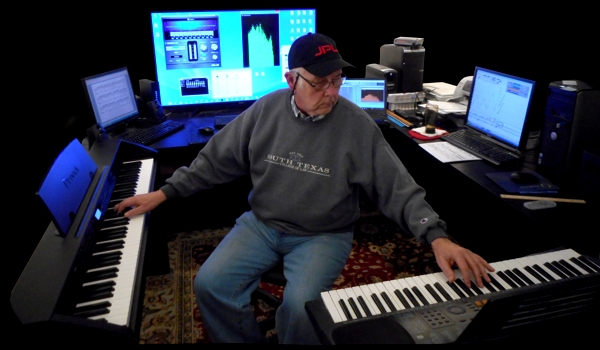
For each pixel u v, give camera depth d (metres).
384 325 1.03
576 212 1.57
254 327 1.62
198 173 1.79
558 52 3.03
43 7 2.40
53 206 1.27
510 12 3.13
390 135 2.65
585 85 1.76
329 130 1.60
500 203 1.69
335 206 1.61
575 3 2.91
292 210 1.62
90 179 1.62
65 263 1.19
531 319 0.91
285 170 1.63
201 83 2.70
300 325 1.42
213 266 1.56
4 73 2.25
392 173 1.58
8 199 1.73
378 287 1.22
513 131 2.09
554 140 1.84
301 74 1.50
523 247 2.38
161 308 2.09
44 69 2.44
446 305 1.11
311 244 1.61
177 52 2.60
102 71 2.74
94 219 1.45
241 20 2.63
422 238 1.44
